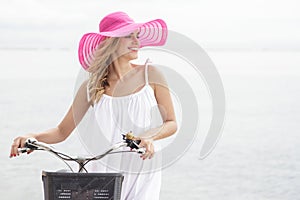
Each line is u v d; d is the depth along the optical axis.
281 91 11.45
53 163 9.05
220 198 8.23
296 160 9.41
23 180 8.66
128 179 4.61
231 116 10.72
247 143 9.86
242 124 10.40
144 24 4.72
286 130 10.31
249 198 8.27
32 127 9.63
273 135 10.16
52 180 3.85
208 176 8.96
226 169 9.18
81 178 3.85
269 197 8.37
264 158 9.41
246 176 8.89
